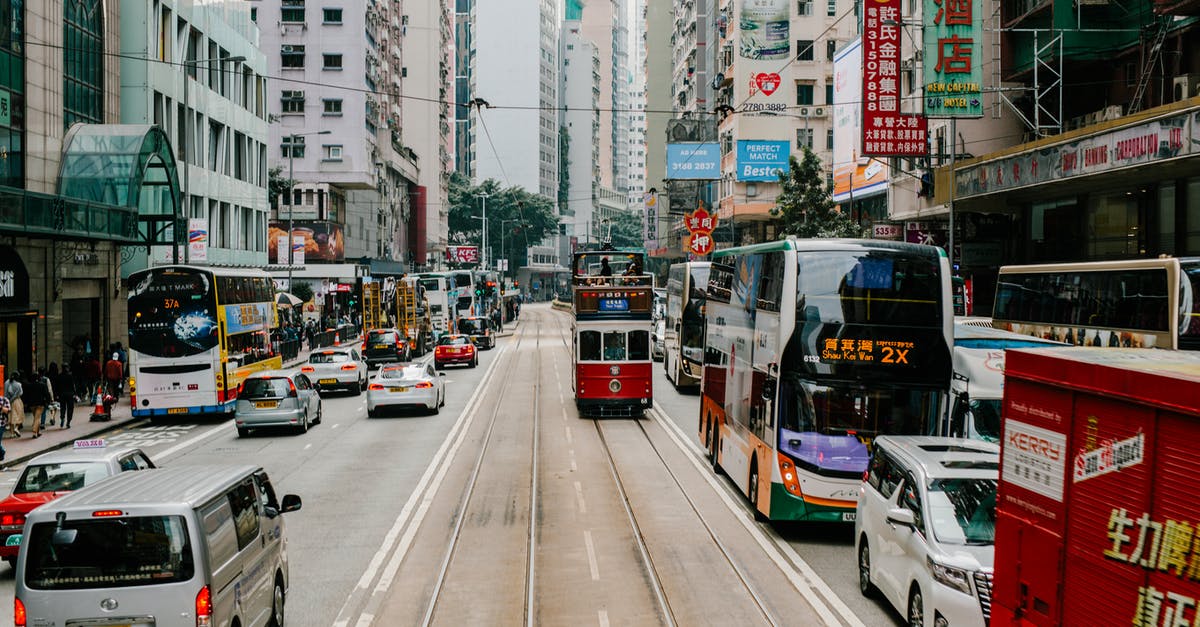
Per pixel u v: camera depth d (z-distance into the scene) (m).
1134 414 6.03
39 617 8.07
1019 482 7.46
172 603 8.14
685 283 37.09
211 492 8.88
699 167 65.81
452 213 133.62
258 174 60.78
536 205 139.38
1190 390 5.49
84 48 38.03
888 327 15.12
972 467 10.87
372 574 13.27
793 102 61.00
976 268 33.56
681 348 37.06
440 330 64.06
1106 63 30.05
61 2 35.66
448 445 25.11
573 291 33.03
